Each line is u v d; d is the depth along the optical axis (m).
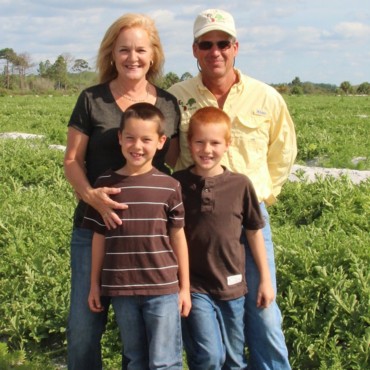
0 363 5.23
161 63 4.39
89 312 4.16
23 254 7.02
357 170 13.45
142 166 3.96
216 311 4.22
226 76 4.46
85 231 4.20
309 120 24.47
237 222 4.20
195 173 4.21
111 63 4.27
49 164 12.80
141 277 3.91
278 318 4.40
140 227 3.90
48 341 5.84
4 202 9.07
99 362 4.35
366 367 4.90
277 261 6.36
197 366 4.18
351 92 83.38
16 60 97.81
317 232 7.44
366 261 6.16
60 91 89.38
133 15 4.14
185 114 4.55
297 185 10.27
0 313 6.14
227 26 4.29
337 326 5.36
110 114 4.14
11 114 30.23
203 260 4.17
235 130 4.48
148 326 3.97
